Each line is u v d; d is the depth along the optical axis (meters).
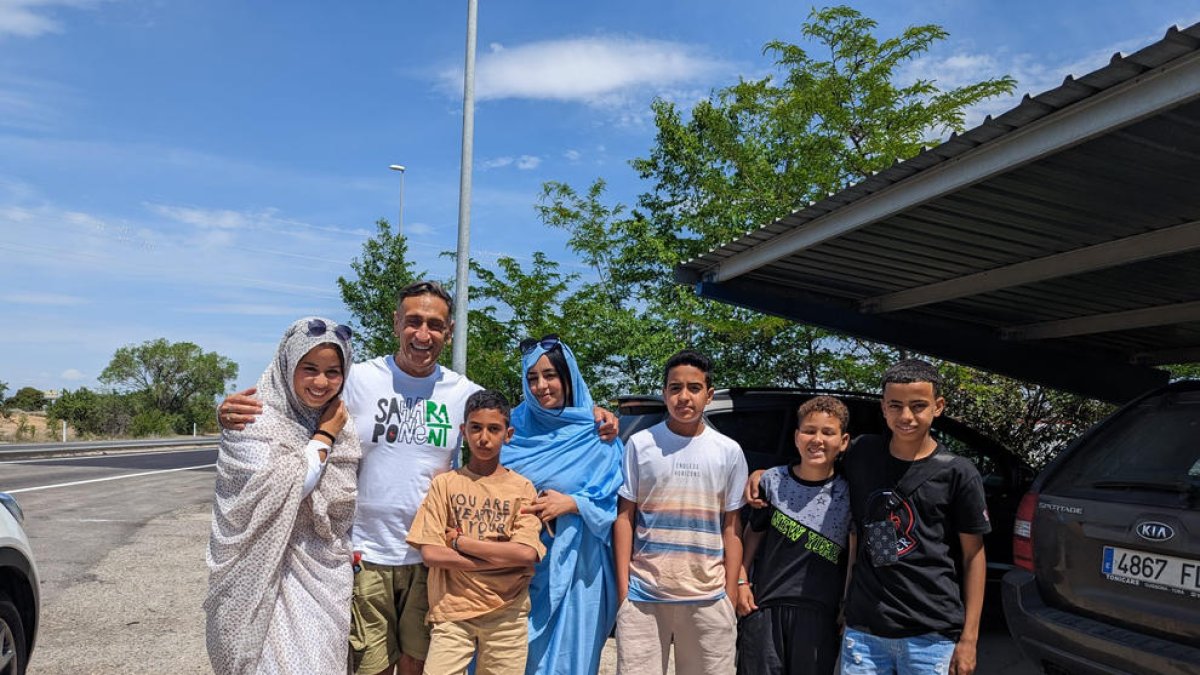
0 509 4.16
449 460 3.53
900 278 6.88
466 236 10.06
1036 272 6.05
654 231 11.62
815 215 5.38
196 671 5.02
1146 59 3.19
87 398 62.38
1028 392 9.15
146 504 13.81
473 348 10.95
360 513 3.40
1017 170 4.27
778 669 3.31
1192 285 6.24
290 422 3.03
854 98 10.41
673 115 11.72
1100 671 3.33
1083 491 3.62
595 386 10.49
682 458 3.45
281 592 2.97
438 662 3.21
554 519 3.63
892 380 3.11
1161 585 3.19
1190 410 3.46
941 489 3.04
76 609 6.49
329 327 3.08
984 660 5.20
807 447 3.36
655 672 3.43
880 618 3.04
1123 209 4.83
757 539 3.56
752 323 9.06
